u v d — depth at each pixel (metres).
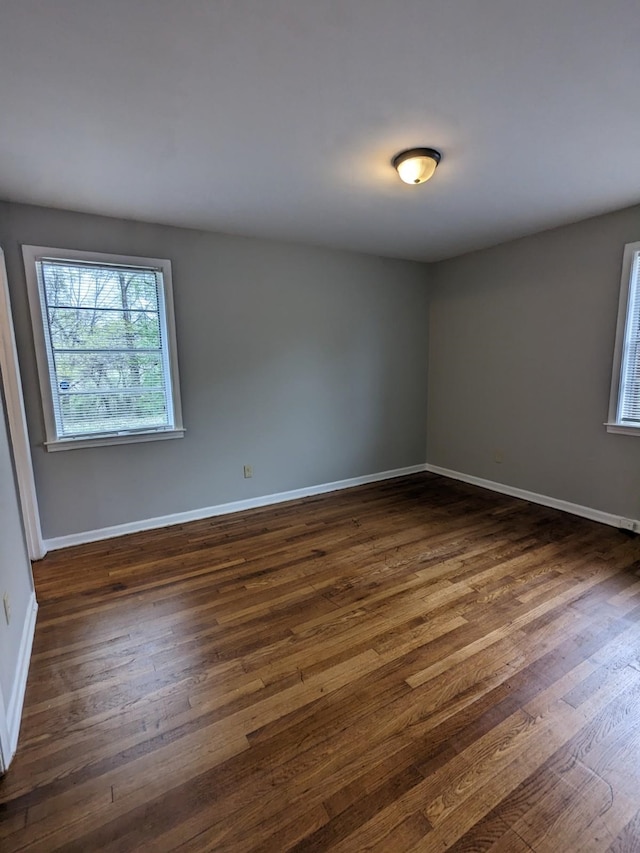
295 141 2.14
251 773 1.39
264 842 1.19
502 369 4.19
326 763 1.42
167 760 1.44
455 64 1.61
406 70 1.64
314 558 2.91
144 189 2.65
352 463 4.59
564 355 3.65
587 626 2.13
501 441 4.28
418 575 2.66
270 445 4.02
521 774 1.38
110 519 3.31
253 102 1.82
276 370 3.96
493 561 2.83
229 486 3.83
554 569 2.71
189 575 2.71
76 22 1.35
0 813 1.27
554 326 3.70
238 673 1.84
